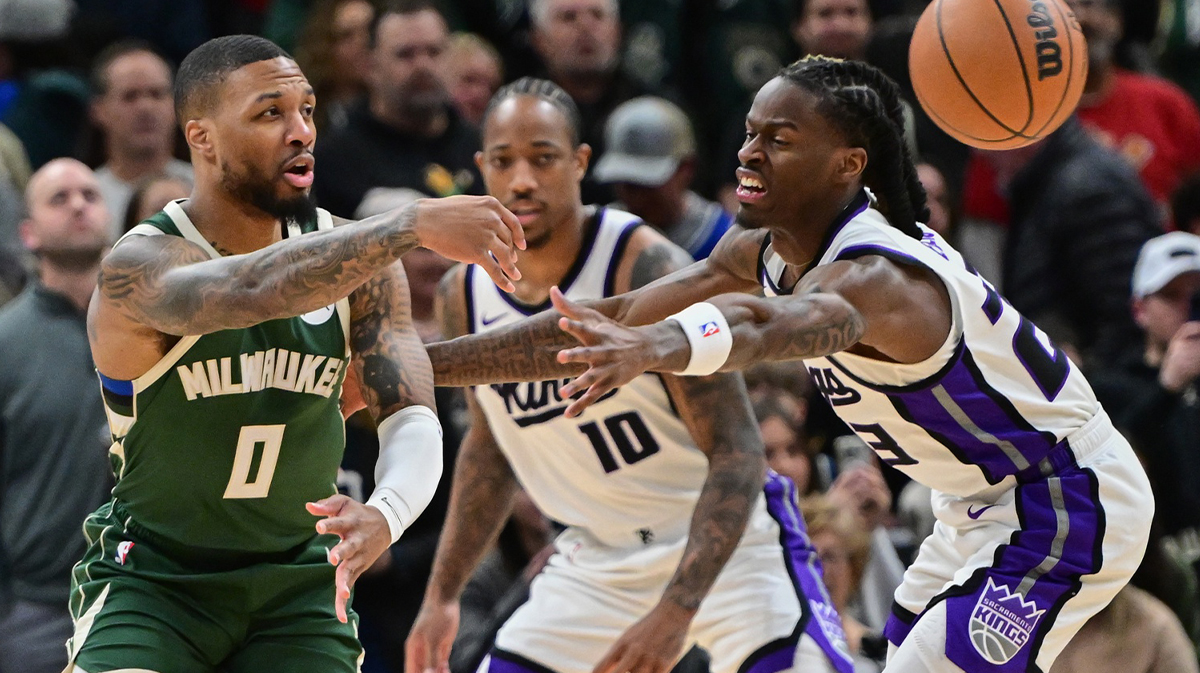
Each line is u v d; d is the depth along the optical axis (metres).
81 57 20.19
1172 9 24.64
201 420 8.46
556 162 11.16
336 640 8.94
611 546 11.85
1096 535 9.12
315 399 8.68
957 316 8.68
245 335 8.44
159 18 21.70
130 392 8.53
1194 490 14.79
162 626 8.55
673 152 16.89
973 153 19.12
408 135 17.78
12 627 13.55
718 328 7.59
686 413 10.91
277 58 8.39
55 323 14.25
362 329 8.88
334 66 19.22
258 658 8.78
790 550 11.72
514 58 22.50
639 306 9.78
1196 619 13.55
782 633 11.27
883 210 9.30
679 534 11.62
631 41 21.38
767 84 8.96
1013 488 9.29
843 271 8.43
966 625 9.09
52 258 14.34
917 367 8.76
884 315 8.41
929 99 9.95
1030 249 18.14
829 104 8.77
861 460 14.70
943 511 9.58
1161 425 14.98
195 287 7.79
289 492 8.73
